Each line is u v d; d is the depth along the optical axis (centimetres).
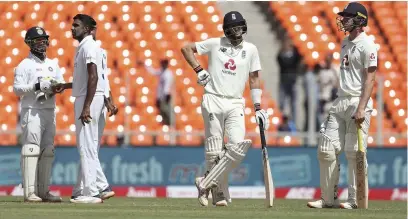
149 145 5562
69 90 6378
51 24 6981
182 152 5578
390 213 3309
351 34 3572
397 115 6606
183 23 6919
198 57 6638
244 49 3597
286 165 5628
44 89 3762
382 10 7306
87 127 3778
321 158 3634
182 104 6319
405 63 6981
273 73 6931
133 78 6475
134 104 6322
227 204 3678
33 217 2805
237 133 3547
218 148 3584
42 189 3922
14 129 6200
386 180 5675
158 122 6253
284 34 7062
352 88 3562
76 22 3766
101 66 3844
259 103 3631
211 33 6900
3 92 6562
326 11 7162
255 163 5606
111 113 4009
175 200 4591
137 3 7012
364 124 3603
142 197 5250
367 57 3522
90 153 3794
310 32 7000
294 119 6241
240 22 3559
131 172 5550
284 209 3453
